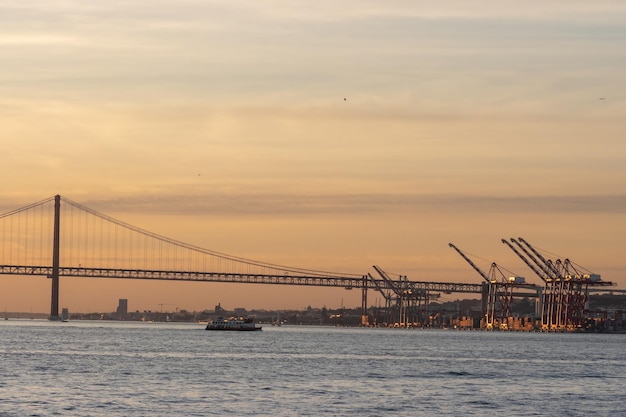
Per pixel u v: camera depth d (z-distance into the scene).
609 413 138.38
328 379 179.75
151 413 129.50
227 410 133.25
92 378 174.88
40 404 136.38
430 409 138.50
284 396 150.00
